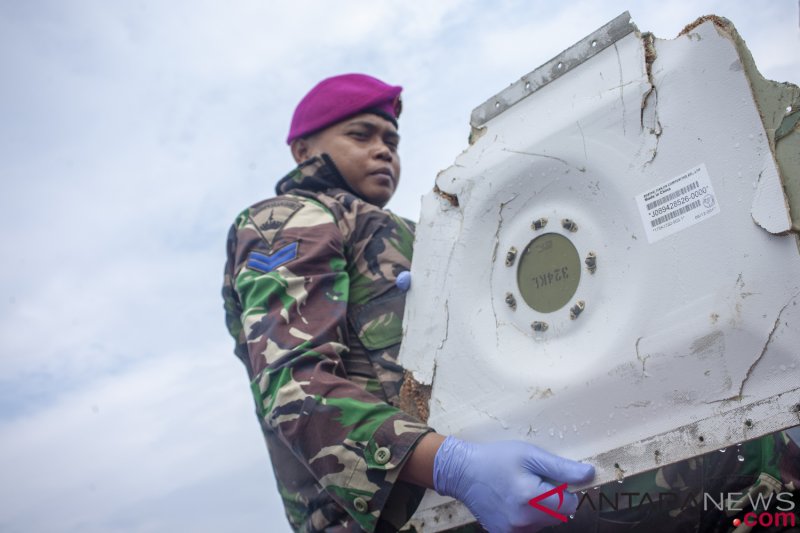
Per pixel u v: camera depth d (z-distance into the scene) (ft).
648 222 4.71
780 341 4.07
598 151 5.08
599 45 5.36
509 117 5.85
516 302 5.37
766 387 4.09
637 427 4.53
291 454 6.43
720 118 4.54
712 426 4.22
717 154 4.50
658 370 4.47
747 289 4.23
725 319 4.26
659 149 4.76
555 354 5.03
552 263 5.25
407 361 5.89
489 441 5.19
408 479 5.13
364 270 6.67
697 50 4.75
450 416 5.46
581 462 4.68
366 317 6.41
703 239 4.46
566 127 5.32
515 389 5.13
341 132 8.23
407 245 6.96
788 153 4.27
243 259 6.57
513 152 5.63
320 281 6.09
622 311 4.73
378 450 5.06
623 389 4.60
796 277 4.09
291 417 5.36
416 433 5.10
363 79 8.43
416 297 6.01
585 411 4.76
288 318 5.84
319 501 6.04
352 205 7.04
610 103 5.10
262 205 7.00
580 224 5.12
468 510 5.08
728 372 4.22
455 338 5.61
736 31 4.61
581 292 5.01
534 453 4.74
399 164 8.62
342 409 5.26
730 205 4.38
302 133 8.37
